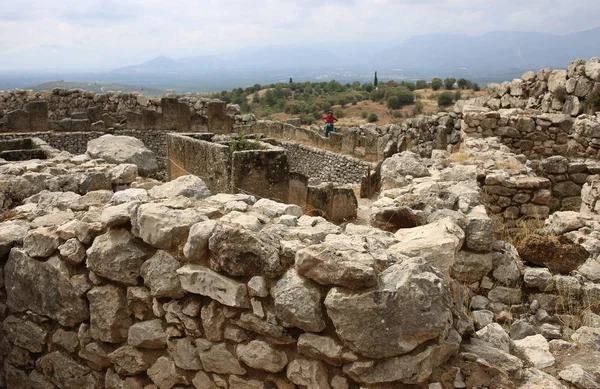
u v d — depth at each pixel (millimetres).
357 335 2781
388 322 2771
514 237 7684
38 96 24422
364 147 19312
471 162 9320
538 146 13594
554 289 5207
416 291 2795
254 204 4207
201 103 25672
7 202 6215
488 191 8203
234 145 10352
